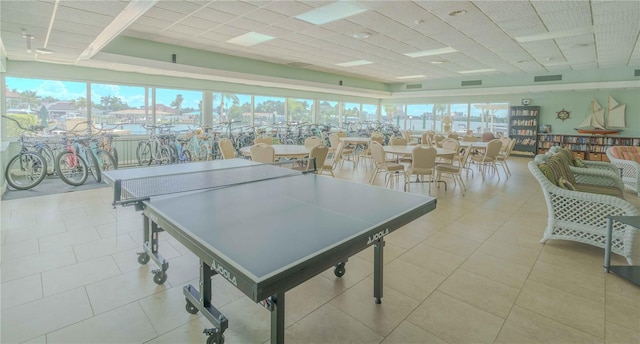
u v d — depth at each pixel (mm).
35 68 6797
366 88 13211
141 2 3793
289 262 1210
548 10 4727
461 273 2629
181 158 7793
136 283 2410
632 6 4539
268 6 4707
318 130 11070
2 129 6102
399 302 2207
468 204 4828
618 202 2803
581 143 10477
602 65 9195
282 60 9148
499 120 12562
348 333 1887
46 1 3354
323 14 5129
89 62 6676
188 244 1495
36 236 3295
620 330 1906
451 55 8047
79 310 2070
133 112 8414
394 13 4945
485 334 1879
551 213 3199
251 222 1670
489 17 5078
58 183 5953
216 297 2242
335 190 2445
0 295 2221
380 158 5766
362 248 1515
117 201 2037
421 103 14234
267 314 2064
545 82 10672
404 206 1996
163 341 1806
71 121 7484
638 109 9828
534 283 2467
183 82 9141
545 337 1851
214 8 4812
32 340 1790
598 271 2668
